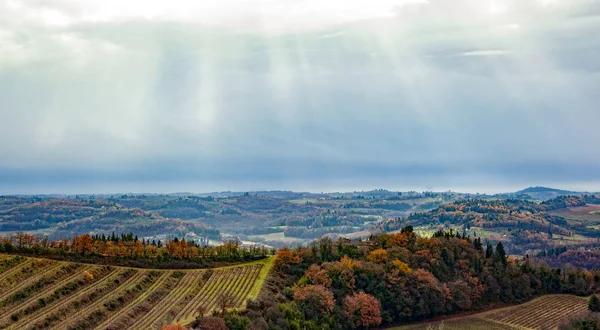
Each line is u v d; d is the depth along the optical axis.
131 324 185.50
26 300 190.00
